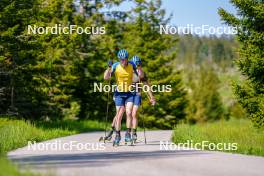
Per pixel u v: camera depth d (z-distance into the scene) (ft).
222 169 52.65
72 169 49.52
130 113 91.45
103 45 333.21
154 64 364.17
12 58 180.45
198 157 65.16
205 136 104.27
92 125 219.82
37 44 179.52
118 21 348.59
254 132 135.64
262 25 161.38
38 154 70.54
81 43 317.83
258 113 153.99
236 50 162.71
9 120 165.37
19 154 70.95
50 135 121.70
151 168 51.75
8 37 169.58
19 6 174.81
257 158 65.57
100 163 56.24
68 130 157.28
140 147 85.15
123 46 355.97
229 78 169.89
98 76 329.52
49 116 228.22
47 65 185.88
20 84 187.42
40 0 194.18
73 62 293.64
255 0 160.04
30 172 40.47
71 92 297.33
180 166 54.54
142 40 362.74
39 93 196.44
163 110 373.20
